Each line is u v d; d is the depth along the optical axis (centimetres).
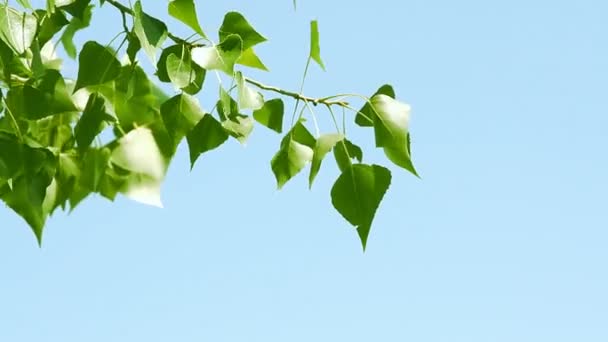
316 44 201
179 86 191
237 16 195
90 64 193
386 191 196
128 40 192
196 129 194
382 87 200
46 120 203
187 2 191
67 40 214
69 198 204
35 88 195
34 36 191
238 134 197
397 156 196
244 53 202
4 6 190
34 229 198
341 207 197
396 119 196
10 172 193
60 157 202
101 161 199
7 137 194
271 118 204
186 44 192
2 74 195
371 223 197
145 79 198
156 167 198
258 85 200
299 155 203
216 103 197
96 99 195
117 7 191
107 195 199
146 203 197
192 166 195
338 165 202
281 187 203
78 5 192
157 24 189
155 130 199
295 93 201
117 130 204
